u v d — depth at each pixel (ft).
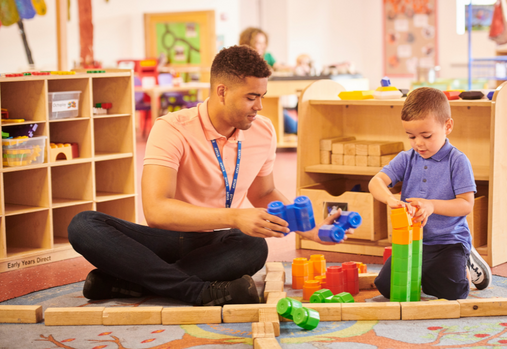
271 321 5.28
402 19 32.55
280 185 14.62
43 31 25.73
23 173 9.03
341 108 10.38
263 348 4.65
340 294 6.02
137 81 24.39
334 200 8.88
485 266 6.70
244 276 5.95
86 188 9.45
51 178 9.76
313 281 6.46
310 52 32.30
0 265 8.28
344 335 5.27
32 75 8.50
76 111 9.26
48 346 5.16
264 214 5.46
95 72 9.46
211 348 5.02
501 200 7.95
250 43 17.57
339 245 8.97
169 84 24.63
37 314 5.84
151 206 5.88
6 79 8.04
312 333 5.34
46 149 8.80
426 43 32.12
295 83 20.80
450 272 6.17
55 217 9.80
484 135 9.02
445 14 31.48
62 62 11.76
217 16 31.12
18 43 24.90
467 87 24.77
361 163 9.52
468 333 5.26
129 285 6.47
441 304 5.67
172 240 6.50
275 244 9.52
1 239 8.34
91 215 6.19
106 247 6.01
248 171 6.62
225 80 5.83
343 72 21.76
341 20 33.24
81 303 6.47
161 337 5.32
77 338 5.34
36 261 8.68
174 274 6.00
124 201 10.07
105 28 28.58
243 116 5.90
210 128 6.22
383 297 6.51
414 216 6.05
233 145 6.43
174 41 30.45
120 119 9.93
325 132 10.01
